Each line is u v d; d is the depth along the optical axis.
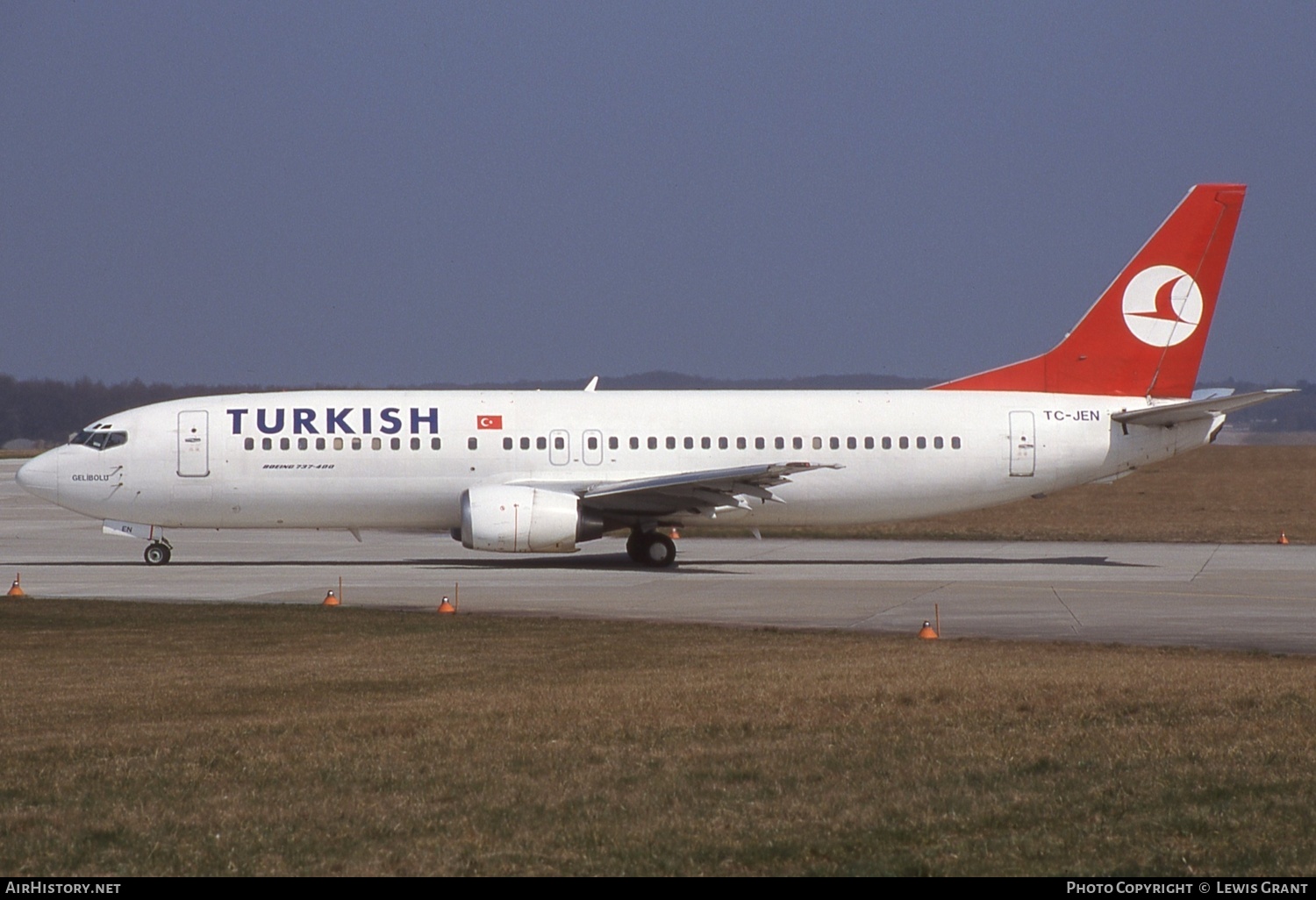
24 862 39.00
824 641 87.62
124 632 91.62
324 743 53.81
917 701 62.38
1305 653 83.88
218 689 67.56
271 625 95.38
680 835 41.44
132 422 149.25
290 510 150.00
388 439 149.50
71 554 166.75
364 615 102.19
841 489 154.75
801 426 154.25
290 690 67.12
